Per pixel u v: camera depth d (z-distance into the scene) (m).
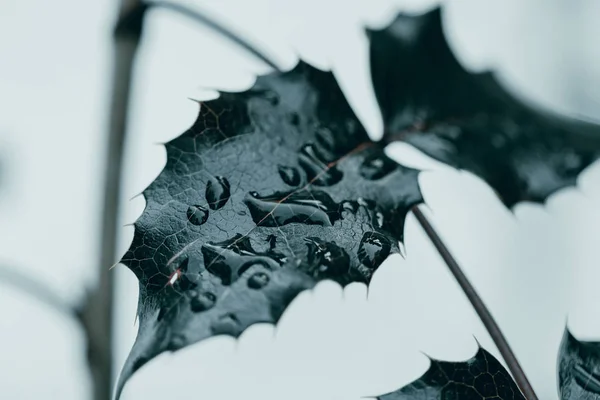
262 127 0.21
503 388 0.21
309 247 0.19
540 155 0.25
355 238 0.20
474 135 0.25
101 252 0.27
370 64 0.26
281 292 0.19
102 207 0.28
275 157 0.21
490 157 0.25
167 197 0.19
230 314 0.18
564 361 0.22
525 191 0.25
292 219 0.20
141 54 0.28
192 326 0.18
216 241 0.19
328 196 0.20
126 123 0.28
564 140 0.25
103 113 0.28
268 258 0.19
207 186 0.20
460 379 0.21
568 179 0.25
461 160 0.25
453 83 0.26
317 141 0.21
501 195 0.25
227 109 0.21
